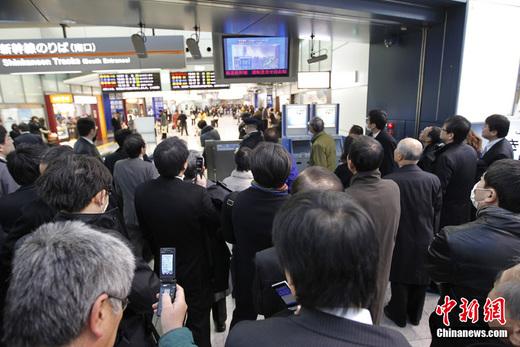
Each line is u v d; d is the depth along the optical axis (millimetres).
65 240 559
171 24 3756
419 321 2113
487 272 1027
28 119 9703
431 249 1207
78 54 4312
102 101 15484
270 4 3023
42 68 4301
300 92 12180
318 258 528
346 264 526
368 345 518
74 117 12219
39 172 1571
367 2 3225
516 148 3539
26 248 552
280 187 1347
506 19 3449
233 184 2129
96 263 548
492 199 1096
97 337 549
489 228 1052
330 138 3811
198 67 11164
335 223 545
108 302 566
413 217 1935
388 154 3254
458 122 2299
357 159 1518
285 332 555
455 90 3498
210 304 1724
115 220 1118
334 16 3355
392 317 2139
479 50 3430
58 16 3484
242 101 38594
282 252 583
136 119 6352
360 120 6301
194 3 3023
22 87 9680
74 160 1092
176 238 1555
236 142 4605
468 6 3307
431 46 3779
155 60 4402
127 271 620
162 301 891
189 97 24547
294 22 3641
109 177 1150
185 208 1520
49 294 496
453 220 2395
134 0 2975
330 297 540
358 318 569
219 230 1702
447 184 2330
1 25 5027
